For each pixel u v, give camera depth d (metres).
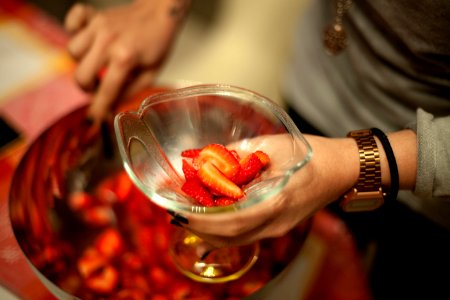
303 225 0.49
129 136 0.42
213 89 0.45
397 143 0.46
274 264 0.48
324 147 0.45
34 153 0.52
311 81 0.67
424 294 0.66
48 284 0.46
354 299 0.52
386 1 0.49
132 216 0.53
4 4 0.73
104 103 0.57
